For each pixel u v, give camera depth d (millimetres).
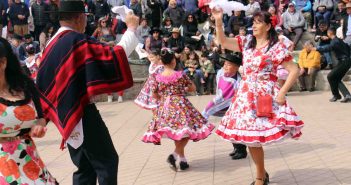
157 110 6883
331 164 6730
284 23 19000
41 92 4469
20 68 3988
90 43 4473
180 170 6809
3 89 3891
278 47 5516
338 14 18703
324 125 9672
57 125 4465
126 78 4434
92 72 4371
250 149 5672
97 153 4617
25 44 16016
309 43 15945
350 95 13023
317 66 15812
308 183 5969
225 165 6980
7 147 3834
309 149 7637
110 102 15406
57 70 4469
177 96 6805
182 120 6695
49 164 7547
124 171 6930
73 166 7383
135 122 11344
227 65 7039
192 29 18484
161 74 6910
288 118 5367
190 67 16094
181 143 6770
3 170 3799
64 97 4422
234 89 7023
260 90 5512
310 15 19547
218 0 5707
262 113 5402
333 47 12898
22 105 3861
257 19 5570
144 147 8461
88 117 4590
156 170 6910
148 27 18188
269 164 6910
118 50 4422
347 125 9555
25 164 3867
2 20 18359
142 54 8953
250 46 5703
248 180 6211
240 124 5500
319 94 15008
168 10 18984
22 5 18344
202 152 7816
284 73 6227
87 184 4824
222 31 5734
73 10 4621
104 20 18188
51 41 4605
